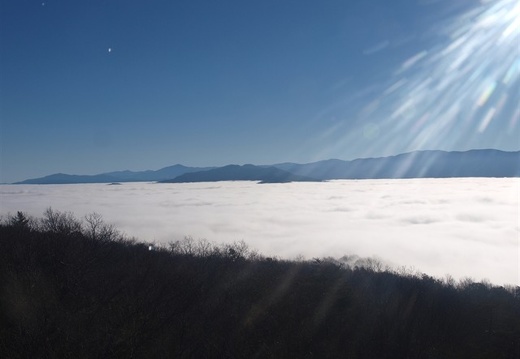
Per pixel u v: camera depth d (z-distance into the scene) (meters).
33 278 18.22
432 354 15.87
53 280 18.80
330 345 16.48
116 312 16.23
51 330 13.62
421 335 17.53
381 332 17.39
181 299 19.88
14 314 15.39
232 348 15.55
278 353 15.58
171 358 13.99
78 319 15.29
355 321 18.64
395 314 19.70
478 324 19.05
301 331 17.44
